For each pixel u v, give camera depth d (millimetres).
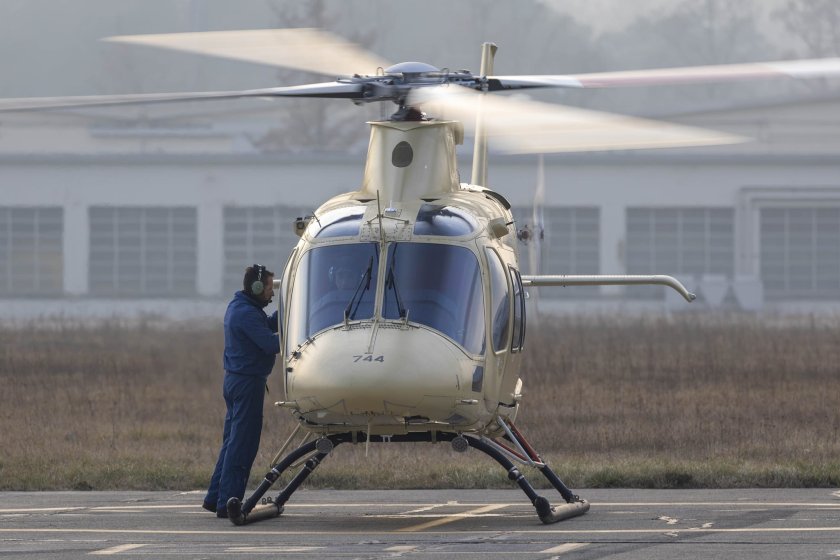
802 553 29453
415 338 33031
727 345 113062
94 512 38500
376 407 32344
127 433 59875
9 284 187250
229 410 38344
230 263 187250
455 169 37781
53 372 91562
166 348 115188
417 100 36156
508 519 36219
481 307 34531
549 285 39469
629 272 190125
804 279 192500
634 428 59188
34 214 187750
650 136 30391
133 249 187750
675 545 30781
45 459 50688
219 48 32906
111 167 187625
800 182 191500
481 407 34000
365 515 37438
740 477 43438
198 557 29766
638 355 102938
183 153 189875
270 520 36562
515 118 32688
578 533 33031
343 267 34594
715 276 187625
